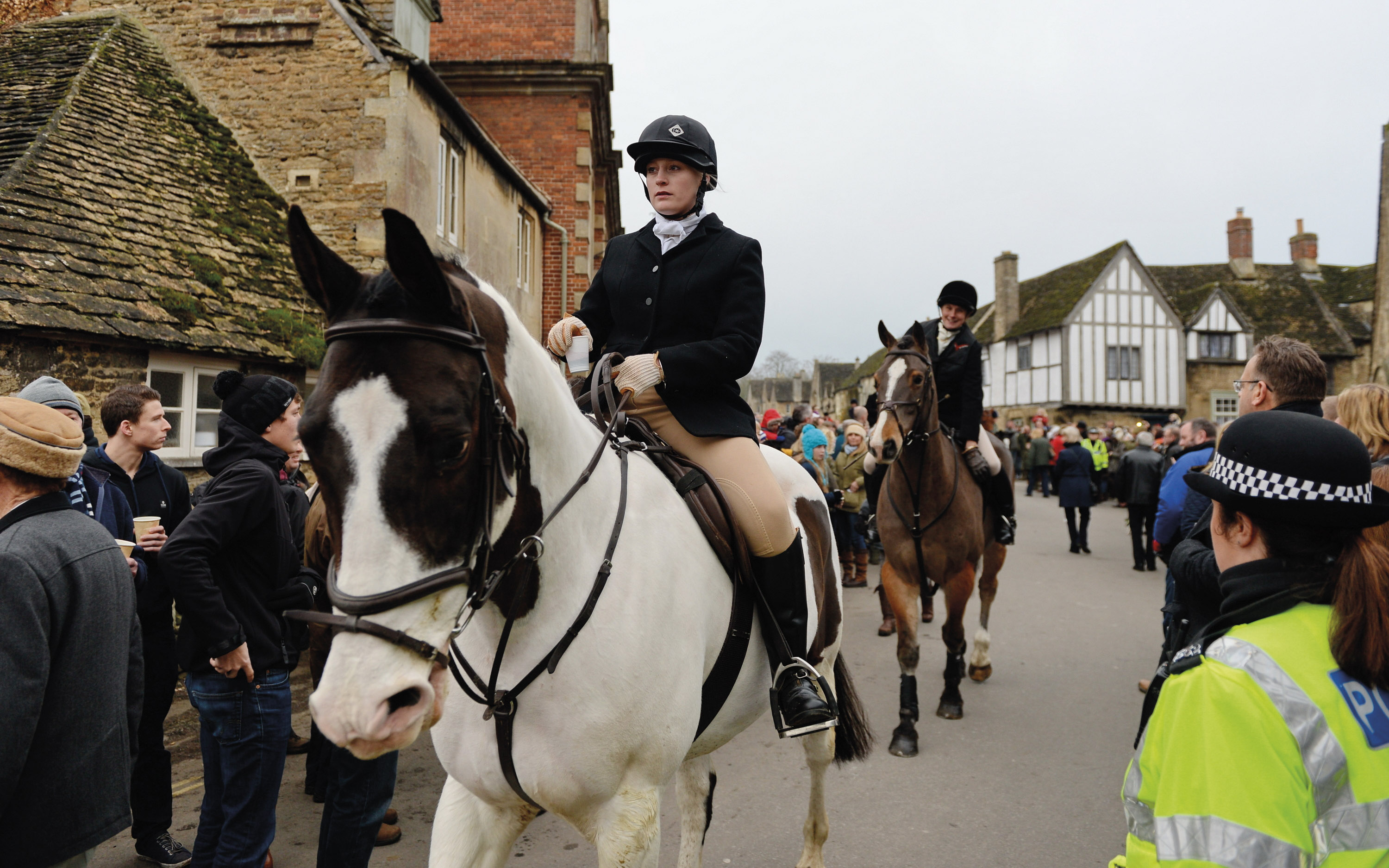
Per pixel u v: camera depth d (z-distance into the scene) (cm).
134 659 230
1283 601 125
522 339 160
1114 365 3206
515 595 161
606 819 176
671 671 182
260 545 276
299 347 738
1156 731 125
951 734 485
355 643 118
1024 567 1108
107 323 572
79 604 193
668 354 200
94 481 353
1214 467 140
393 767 277
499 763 171
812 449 930
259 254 796
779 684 222
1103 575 1045
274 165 912
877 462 506
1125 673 616
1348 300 3553
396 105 910
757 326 216
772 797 403
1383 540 179
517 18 1644
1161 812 116
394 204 908
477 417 132
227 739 269
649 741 178
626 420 214
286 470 406
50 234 601
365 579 118
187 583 252
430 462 123
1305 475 123
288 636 292
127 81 844
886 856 343
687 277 219
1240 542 134
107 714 200
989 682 591
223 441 292
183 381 651
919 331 469
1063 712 526
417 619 122
